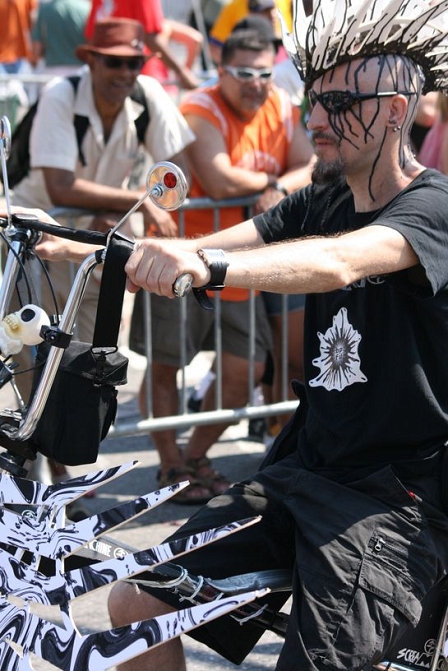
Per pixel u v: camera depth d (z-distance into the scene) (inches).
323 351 130.3
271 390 275.6
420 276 118.3
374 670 123.3
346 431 125.4
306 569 117.0
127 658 107.3
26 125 230.8
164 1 498.6
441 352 122.1
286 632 116.8
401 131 126.6
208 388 257.4
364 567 116.2
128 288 110.8
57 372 113.3
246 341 249.8
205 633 125.0
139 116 232.8
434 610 128.2
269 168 251.8
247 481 134.1
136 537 227.8
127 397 309.9
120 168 235.8
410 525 120.2
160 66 408.5
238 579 120.3
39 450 117.1
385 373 123.0
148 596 122.4
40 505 111.4
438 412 122.2
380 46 123.6
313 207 138.3
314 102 128.3
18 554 111.9
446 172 248.4
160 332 243.0
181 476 248.1
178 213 246.5
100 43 224.7
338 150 127.3
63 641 109.0
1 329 110.1
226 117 243.9
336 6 122.3
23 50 514.9
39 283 226.8
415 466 123.8
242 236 141.2
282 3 320.5
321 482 125.7
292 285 108.8
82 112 228.1
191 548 110.7
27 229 121.0
